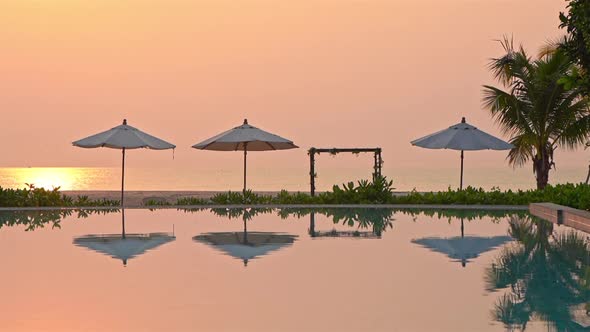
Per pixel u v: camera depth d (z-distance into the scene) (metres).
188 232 15.31
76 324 7.11
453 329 6.93
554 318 7.34
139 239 14.02
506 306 7.91
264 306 7.91
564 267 10.55
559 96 24.14
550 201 20.47
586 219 14.98
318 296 8.45
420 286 9.06
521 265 10.73
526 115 24.73
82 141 22.06
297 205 21.91
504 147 23.38
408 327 7.00
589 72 13.16
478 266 10.66
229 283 9.28
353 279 9.57
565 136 24.66
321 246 12.95
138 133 22.64
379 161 24.05
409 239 13.95
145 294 8.56
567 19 13.02
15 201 21.33
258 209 21.36
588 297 8.43
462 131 23.67
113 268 10.48
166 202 22.94
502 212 20.08
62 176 92.06
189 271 10.20
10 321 7.23
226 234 14.92
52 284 9.20
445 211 20.50
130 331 6.86
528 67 24.42
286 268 10.46
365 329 6.93
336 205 21.77
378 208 21.53
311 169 23.72
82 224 16.97
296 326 7.05
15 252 12.16
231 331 6.87
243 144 24.61
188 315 7.50
